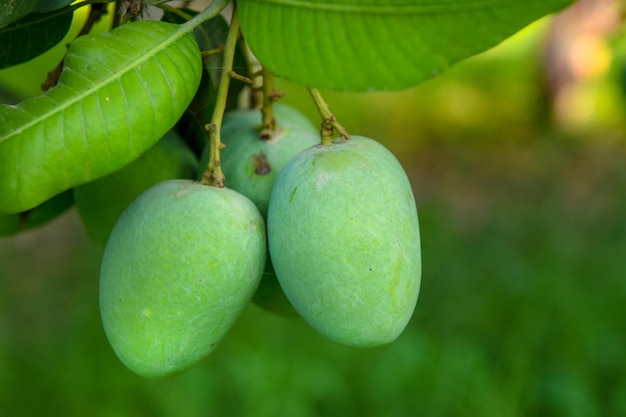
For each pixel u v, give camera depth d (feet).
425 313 7.48
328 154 2.42
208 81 2.60
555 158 13.46
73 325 7.19
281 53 2.25
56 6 2.38
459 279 7.89
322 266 2.37
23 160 2.22
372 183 2.39
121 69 2.27
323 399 6.23
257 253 2.44
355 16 2.19
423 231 9.00
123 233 2.43
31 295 8.27
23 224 2.70
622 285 7.61
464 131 15.21
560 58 14.73
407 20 2.16
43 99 2.24
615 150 13.65
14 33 2.45
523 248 8.98
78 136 2.23
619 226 9.24
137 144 2.27
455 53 2.16
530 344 6.72
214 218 2.40
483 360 6.51
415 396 6.17
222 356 6.47
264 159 2.56
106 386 6.22
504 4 2.10
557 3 2.09
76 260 9.00
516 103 15.72
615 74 7.96
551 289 7.50
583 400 6.13
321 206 2.37
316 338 6.67
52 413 6.21
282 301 2.62
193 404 5.96
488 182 12.80
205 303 2.40
